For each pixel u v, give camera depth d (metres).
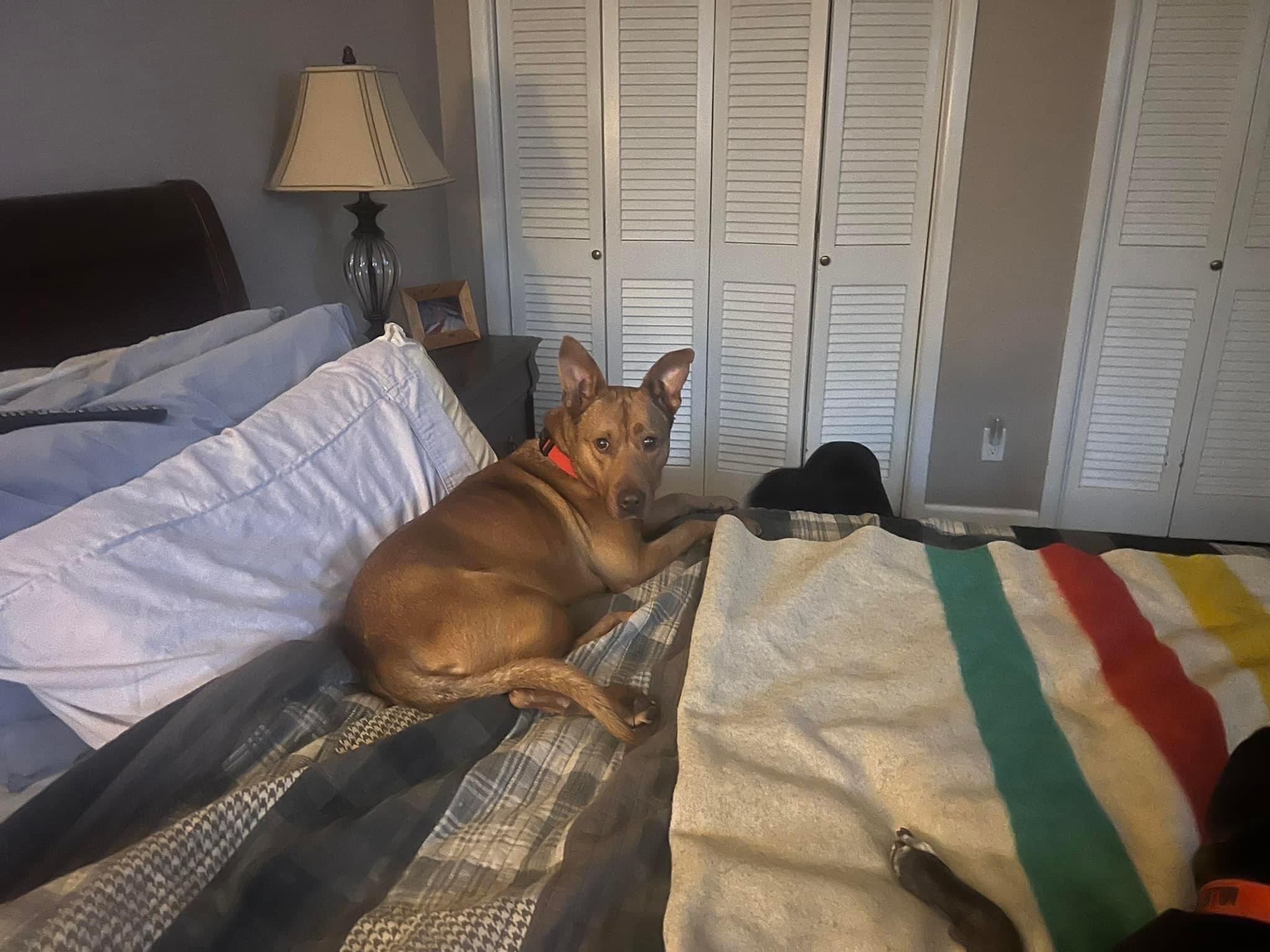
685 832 1.05
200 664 1.17
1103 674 1.33
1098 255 3.05
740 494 3.59
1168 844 1.04
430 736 1.17
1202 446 3.21
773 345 3.35
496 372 2.62
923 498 3.47
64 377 1.42
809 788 1.10
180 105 1.96
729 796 1.08
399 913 0.92
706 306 3.37
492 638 1.38
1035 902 0.97
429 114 3.21
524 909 0.89
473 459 1.81
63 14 1.65
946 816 1.08
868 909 0.94
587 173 3.27
